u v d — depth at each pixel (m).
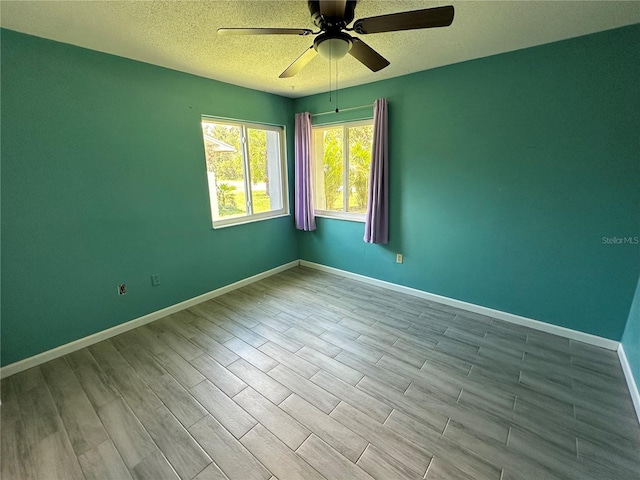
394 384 2.00
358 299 3.33
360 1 1.69
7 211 2.04
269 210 4.06
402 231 3.35
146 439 1.61
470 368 2.14
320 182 4.13
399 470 1.42
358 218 3.81
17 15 1.76
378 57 1.83
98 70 2.34
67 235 2.32
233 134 3.50
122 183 2.57
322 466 1.45
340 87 3.47
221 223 3.47
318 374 2.11
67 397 1.92
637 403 1.72
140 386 2.01
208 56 2.46
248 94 3.47
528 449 1.52
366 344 2.46
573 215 2.36
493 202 2.71
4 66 1.94
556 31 2.06
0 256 2.04
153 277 2.88
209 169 3.30
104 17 1.81
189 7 1.72
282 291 3.58
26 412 1.80
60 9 1.71
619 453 1.49
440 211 3.04
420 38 2.16
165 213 2.89
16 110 2.01
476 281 2.93
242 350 2.41
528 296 2.66
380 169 3.24
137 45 2.23
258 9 1.75
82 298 2.44
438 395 1.89
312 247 4.36
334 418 1.73
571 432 1.61
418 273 3.32
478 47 2.33
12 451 1.55
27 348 2.20
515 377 2.04
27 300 2.18
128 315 2.73
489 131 2.62
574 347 2.37
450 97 2.78
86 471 1.45
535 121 2.40
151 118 2.69
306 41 2.19
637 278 2.16
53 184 2.21
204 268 3.30
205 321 2.88
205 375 2.12
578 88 2.20
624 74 2.04
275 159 4.07
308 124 3.87
